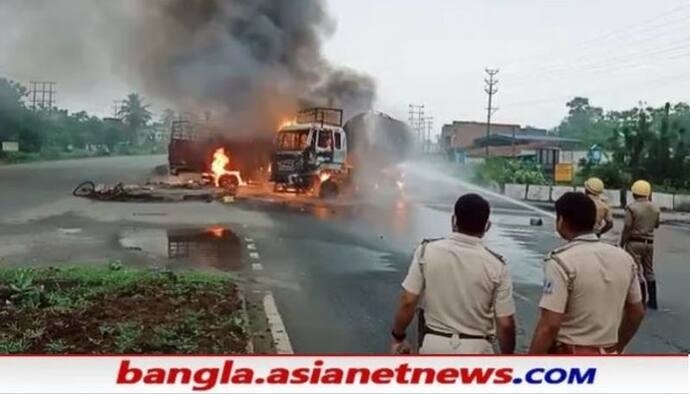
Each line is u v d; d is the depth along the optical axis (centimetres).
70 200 1847
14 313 599
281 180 1992
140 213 1550
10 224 1335
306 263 949
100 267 867
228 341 547
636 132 2227
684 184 2130
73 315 597
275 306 699
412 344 523
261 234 1231
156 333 544
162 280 760
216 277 801
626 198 2047
